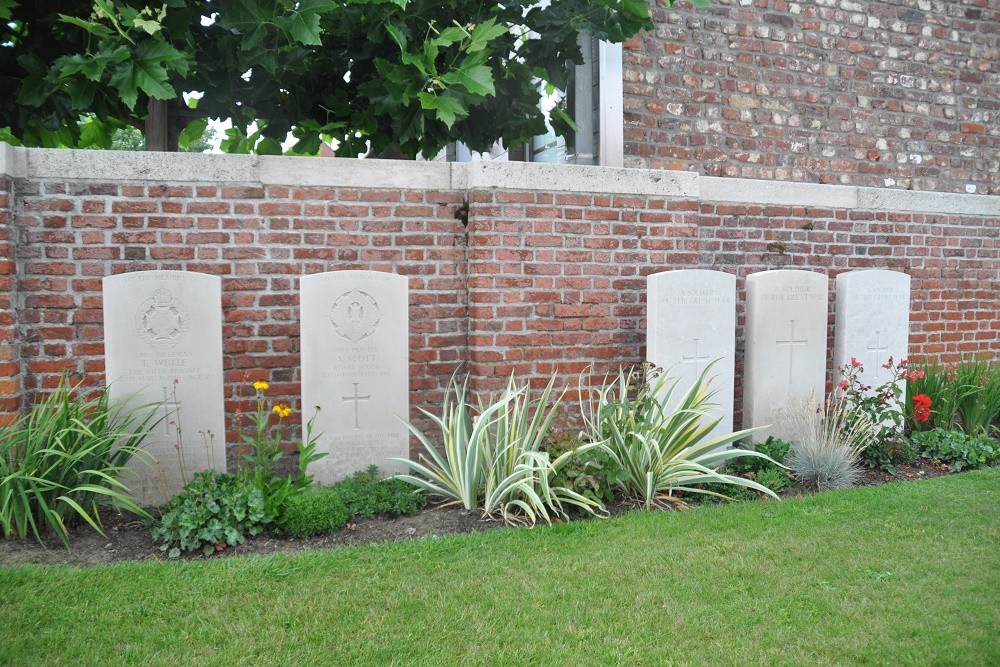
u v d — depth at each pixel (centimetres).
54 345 496
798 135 721
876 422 586
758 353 607
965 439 609
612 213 589
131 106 474
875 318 651
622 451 489
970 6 789
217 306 482
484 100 573
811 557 384
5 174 470
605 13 572
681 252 613
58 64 465
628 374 598
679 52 674
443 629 309
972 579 358
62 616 316
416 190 560
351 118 637
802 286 618
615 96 639
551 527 425
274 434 542
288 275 539
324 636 303
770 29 705
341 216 546
